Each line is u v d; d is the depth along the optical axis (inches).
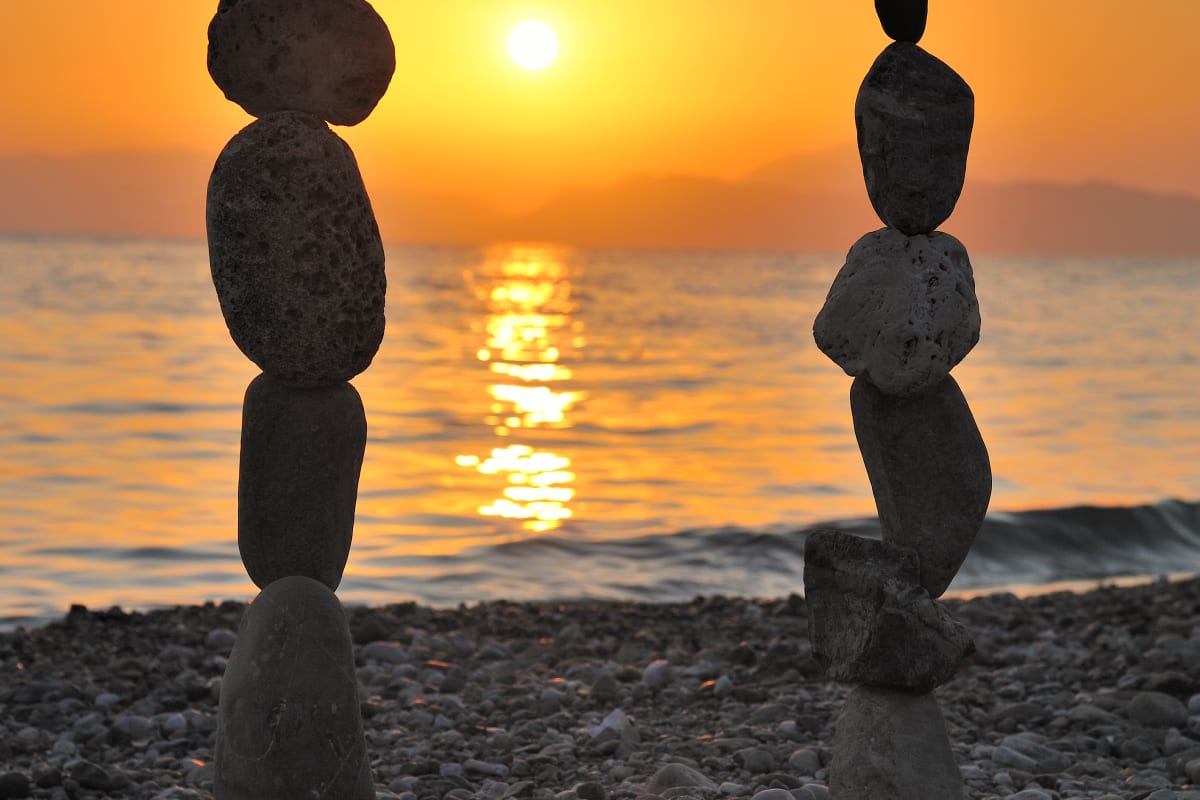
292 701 134.5
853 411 136.7
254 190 131.1
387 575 450.9
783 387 1136.8
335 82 136.0
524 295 3004.4
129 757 231.1
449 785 209.5
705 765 217.2
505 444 789.2
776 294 3238.2
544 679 289.7
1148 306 2596.0
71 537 496.7
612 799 196.5
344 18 135.3
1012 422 938.1
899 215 132.0
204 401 888.9
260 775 134.0
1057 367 1337.4
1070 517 563.2
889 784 133.9
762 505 602.9
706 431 864.3
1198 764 208.2
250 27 134.2
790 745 227.1
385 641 326.3
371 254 135.9
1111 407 1023.6
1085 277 4852.4
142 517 537.6
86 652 311.7
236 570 452.1
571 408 971.3
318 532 137.9
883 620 133.0
